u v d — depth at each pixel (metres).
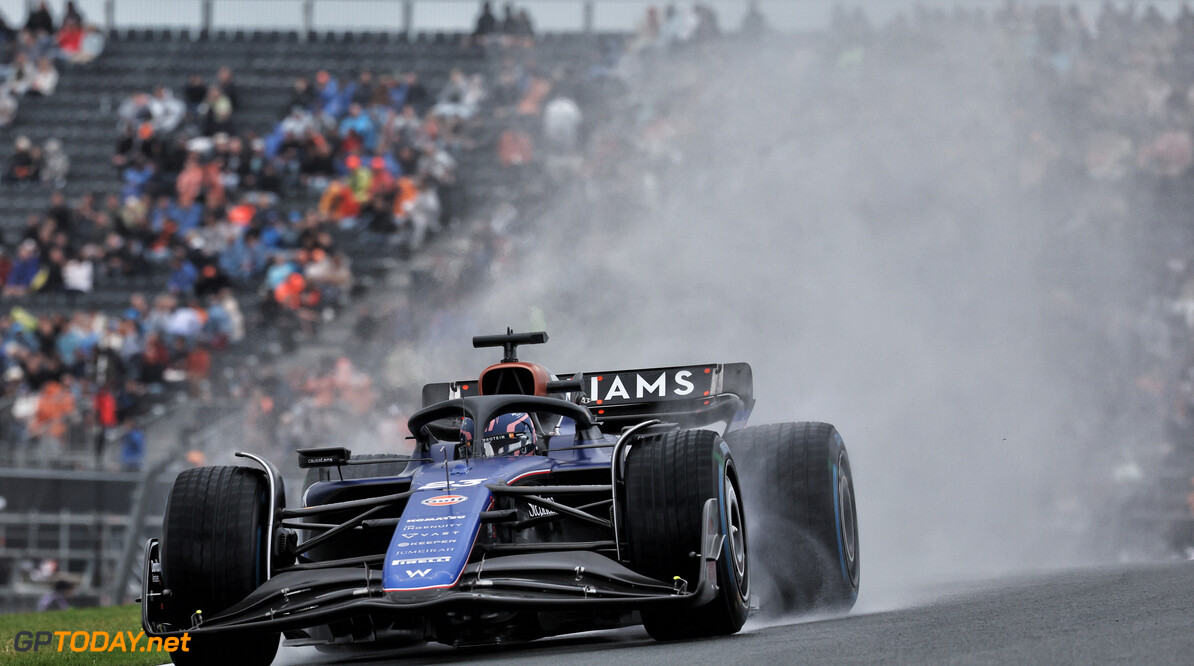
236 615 17.92
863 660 14.70
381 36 105.50
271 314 75.69
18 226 88.62
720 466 18.11
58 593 54.69
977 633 16.89
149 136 91.00
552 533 20.58
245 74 101.94
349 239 84.94
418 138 90.88
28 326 73.12
